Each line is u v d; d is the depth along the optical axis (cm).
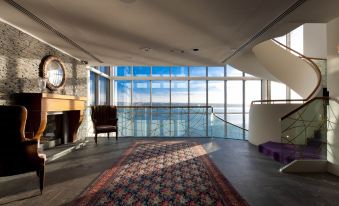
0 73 365
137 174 356
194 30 396
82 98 594
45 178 338
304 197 273
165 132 787
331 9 315
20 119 262
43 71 468
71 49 534
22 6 304
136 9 310
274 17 342
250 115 650
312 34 809
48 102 428
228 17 341
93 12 321
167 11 318
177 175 352
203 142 642
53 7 306
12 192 285
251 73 777
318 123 438
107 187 302
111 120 683
